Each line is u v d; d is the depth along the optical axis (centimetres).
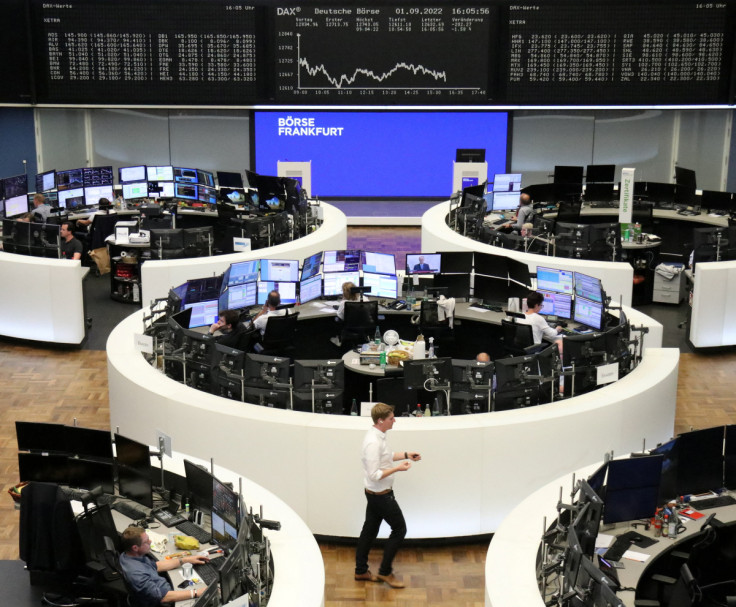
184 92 1592
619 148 1728
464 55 1595
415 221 1656
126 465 621
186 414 727
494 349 1005
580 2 1559
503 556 532
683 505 636
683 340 1141
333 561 691
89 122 1692
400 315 1035
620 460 589
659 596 618
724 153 1711
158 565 552
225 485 556
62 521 557
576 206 1399
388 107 1627
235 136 1720
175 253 1184
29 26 1540
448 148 1727
